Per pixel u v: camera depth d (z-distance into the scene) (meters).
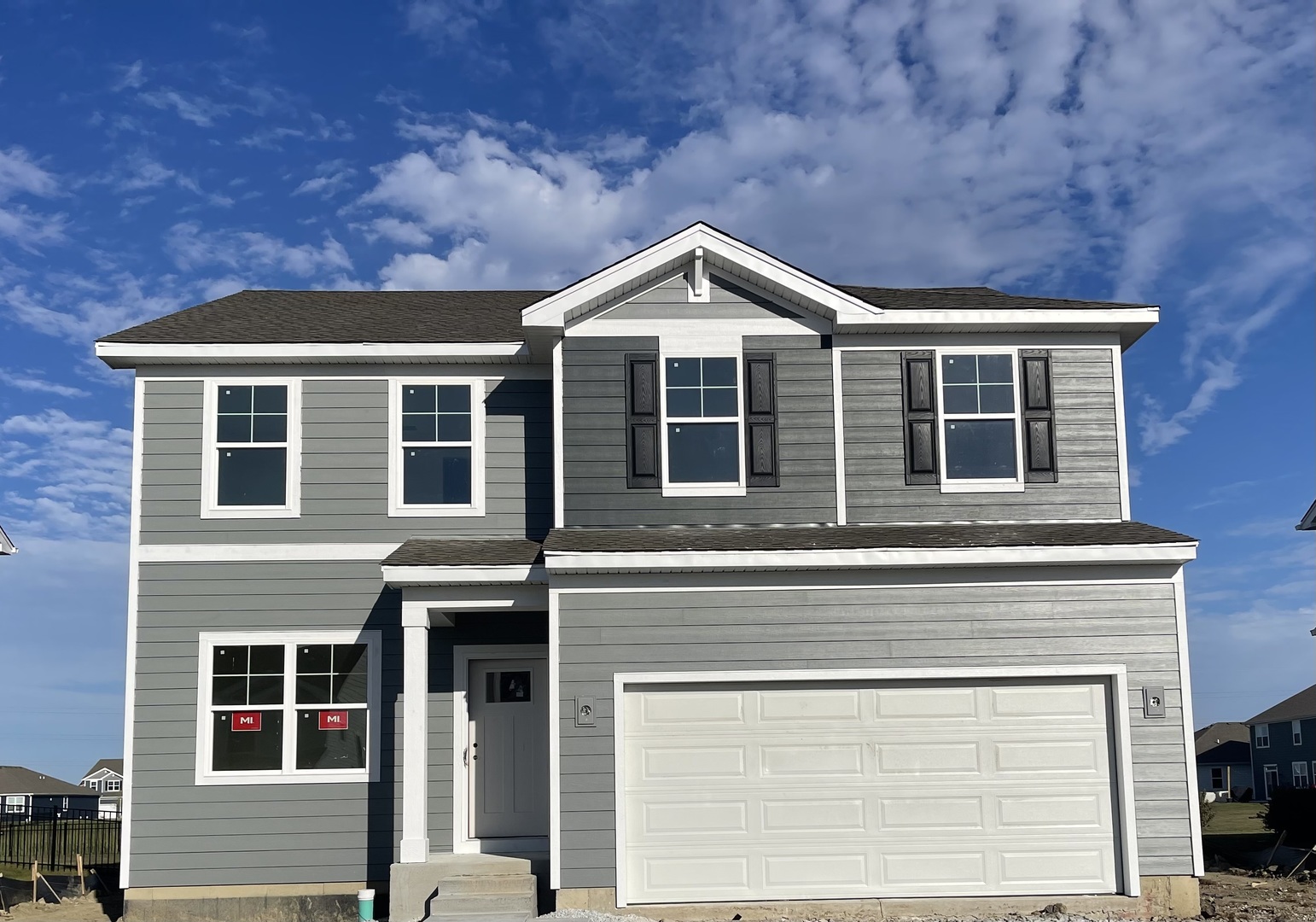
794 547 13.56
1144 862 13.34
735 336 15.34
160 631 15.01
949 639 13.68
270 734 14.91
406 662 13.93
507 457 15.70
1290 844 18.92
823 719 13.59
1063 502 15.33
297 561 15.27
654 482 14.97
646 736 13.48
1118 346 15.76
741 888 13.26
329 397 15.66
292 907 14.59
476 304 18.88
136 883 14.49
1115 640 13.73
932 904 13.29
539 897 14.01
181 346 15.26
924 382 15.45
